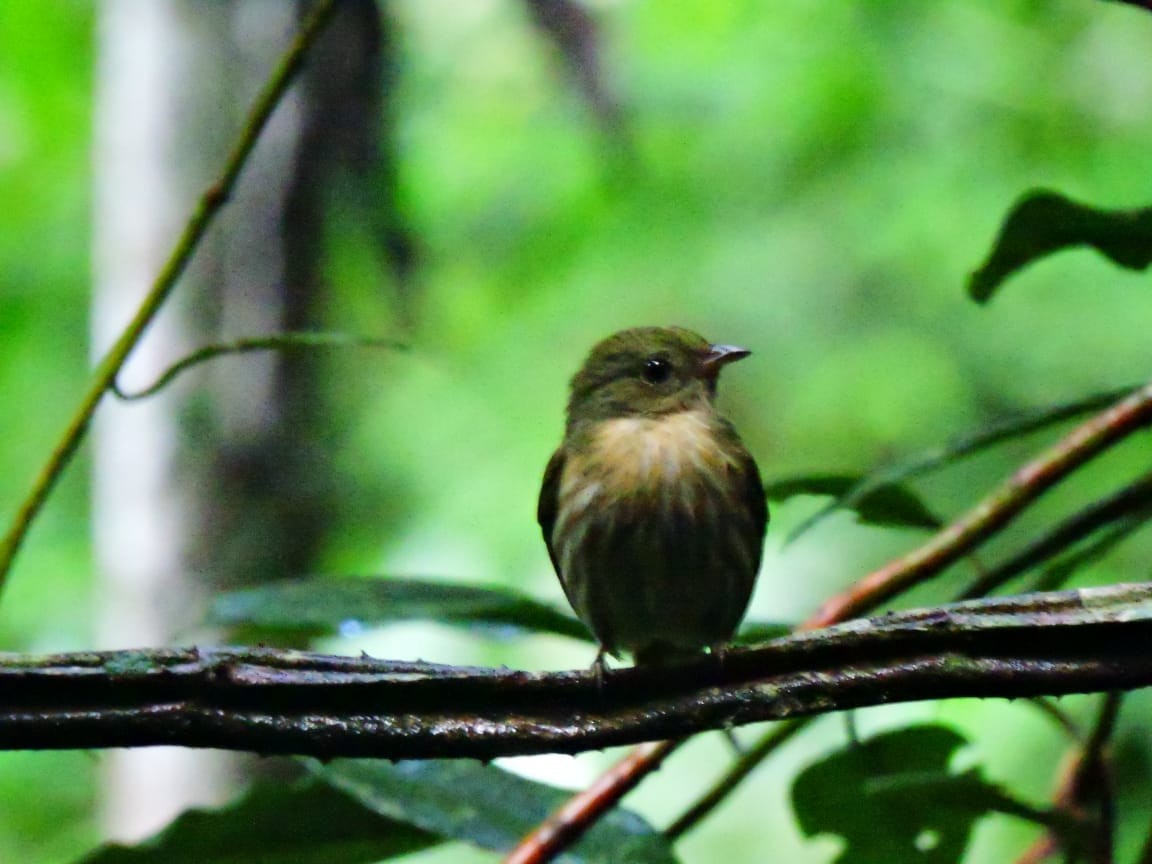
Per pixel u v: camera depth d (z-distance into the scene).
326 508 12.02
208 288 11.41
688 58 15.82
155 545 11.39
